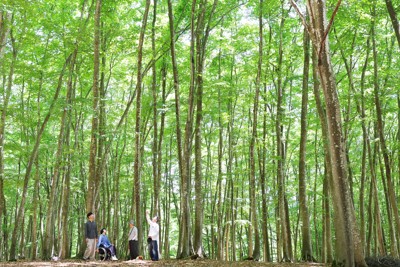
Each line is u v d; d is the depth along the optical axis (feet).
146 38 73.41
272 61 76.02
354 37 60.54
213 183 120.47
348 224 31.53
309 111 80.89
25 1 50.60
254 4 73.61
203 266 42.50
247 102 75.36
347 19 55.47
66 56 69.21
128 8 78.13
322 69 32.71
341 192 31.73
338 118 32.40
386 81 60.44
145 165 103.14
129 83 97.04
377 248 84.38
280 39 68.69
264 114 72.74
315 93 54.44
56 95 67.21
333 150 32.17
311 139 95.91
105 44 72.84
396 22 51.67
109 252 55.83
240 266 43.70
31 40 63.77
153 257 51.44
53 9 73.26
